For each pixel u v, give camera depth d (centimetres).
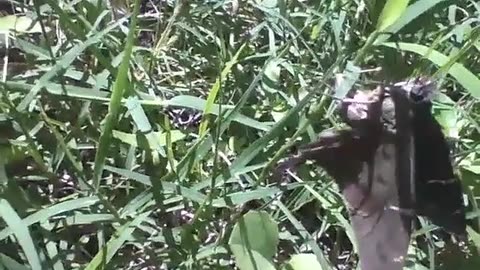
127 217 88
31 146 88
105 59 92
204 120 90
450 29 105
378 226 80
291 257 88
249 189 92
